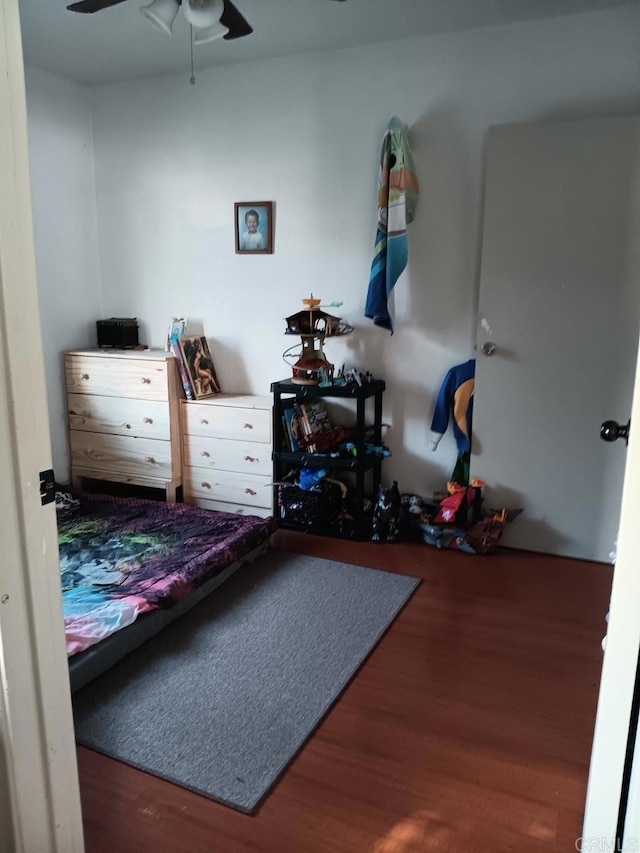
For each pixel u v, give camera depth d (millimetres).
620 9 2742
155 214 3830
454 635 2359
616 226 2748
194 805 1565
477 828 1499
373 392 3209
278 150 3451
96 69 3539
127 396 3670
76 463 3938
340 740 1799
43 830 1167
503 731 1836
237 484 3564
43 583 1104
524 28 2896
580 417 2951
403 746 1774
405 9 2758
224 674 2102
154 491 3904
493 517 3104
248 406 3436
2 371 993
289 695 1992
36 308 1036
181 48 3219
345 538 3281
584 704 1960
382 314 3176
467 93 3035
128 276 3986
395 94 3162
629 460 1005
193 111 3611
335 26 2939
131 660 2180
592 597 2670
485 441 3133
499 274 2971
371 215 3316
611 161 2713
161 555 2799
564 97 2893
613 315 2818
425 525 3193
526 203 2873
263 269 3611
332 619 2461
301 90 3344
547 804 1569
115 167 3875
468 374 3189
